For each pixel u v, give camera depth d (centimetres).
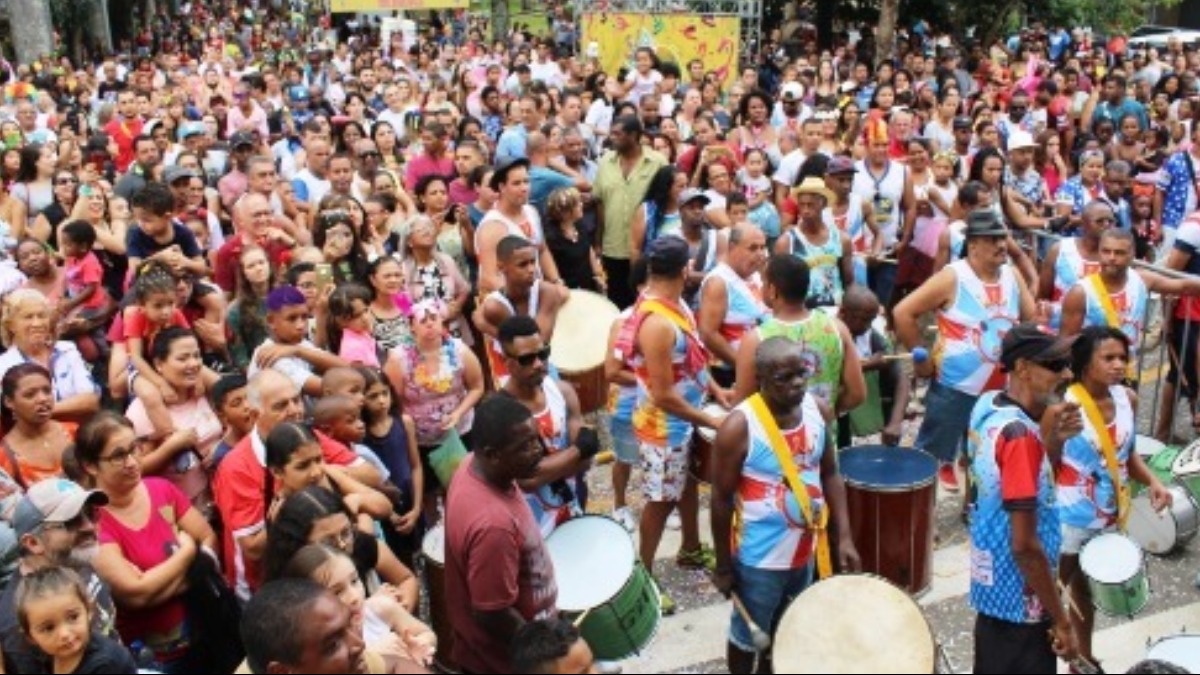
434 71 2003
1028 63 2005
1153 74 1906
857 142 1167
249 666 418
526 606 443
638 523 725
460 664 450
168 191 827
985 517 475
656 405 602
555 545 529
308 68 2227
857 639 442
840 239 797
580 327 790
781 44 2606
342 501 482
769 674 492
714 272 661
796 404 493
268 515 521
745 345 579
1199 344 805
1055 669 489
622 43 2133
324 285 757
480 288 795
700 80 1702
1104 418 546
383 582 521
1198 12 3681
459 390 671
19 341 675
